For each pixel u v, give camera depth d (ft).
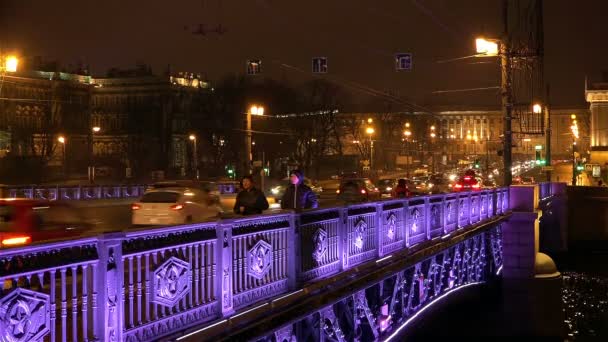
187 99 414.00
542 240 185.88
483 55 107.55
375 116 406.62
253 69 115.14
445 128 585.63
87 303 21.84
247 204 47.47
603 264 177.06
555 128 571.69
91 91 447.42
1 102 374.02
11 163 294.66
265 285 32.27
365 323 45.42
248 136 188.14
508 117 106.52
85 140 407.44
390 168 410.11
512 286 86.63
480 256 79.36
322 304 35.55
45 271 20.18
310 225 37.32
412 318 54.54
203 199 88.38
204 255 27.81
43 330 19.94
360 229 44.75
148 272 24.35
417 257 52.08
